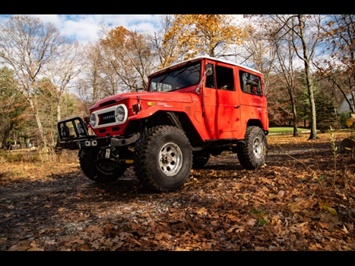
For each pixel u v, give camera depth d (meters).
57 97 24.83
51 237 2.44
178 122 4.44
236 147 5.74
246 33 19.39
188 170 4.18
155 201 3.49
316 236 2.11
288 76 25.61
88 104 31.05
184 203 3.29
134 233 2.39
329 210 2.43
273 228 2.26
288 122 50.94
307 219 2.41
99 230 2.49
